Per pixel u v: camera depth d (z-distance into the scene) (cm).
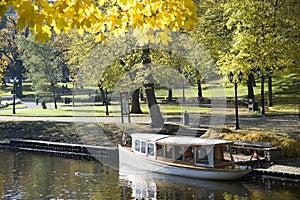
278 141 2953
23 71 8181
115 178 2667
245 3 3609
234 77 3641
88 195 2284
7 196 2302
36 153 3981
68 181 2630
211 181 2498
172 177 2658
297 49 3603
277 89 5616
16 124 4900
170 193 2272
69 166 3183
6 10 564
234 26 4203
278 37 3622
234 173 2452
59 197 2264
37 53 6322
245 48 3628
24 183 2597
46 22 597
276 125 3706
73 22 638
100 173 2856
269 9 3619
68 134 4325
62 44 6681
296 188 2283
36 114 5706
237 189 2308
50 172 2936
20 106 6819
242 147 2944
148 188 2384
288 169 2525
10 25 8125
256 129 3562
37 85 6356
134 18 755
